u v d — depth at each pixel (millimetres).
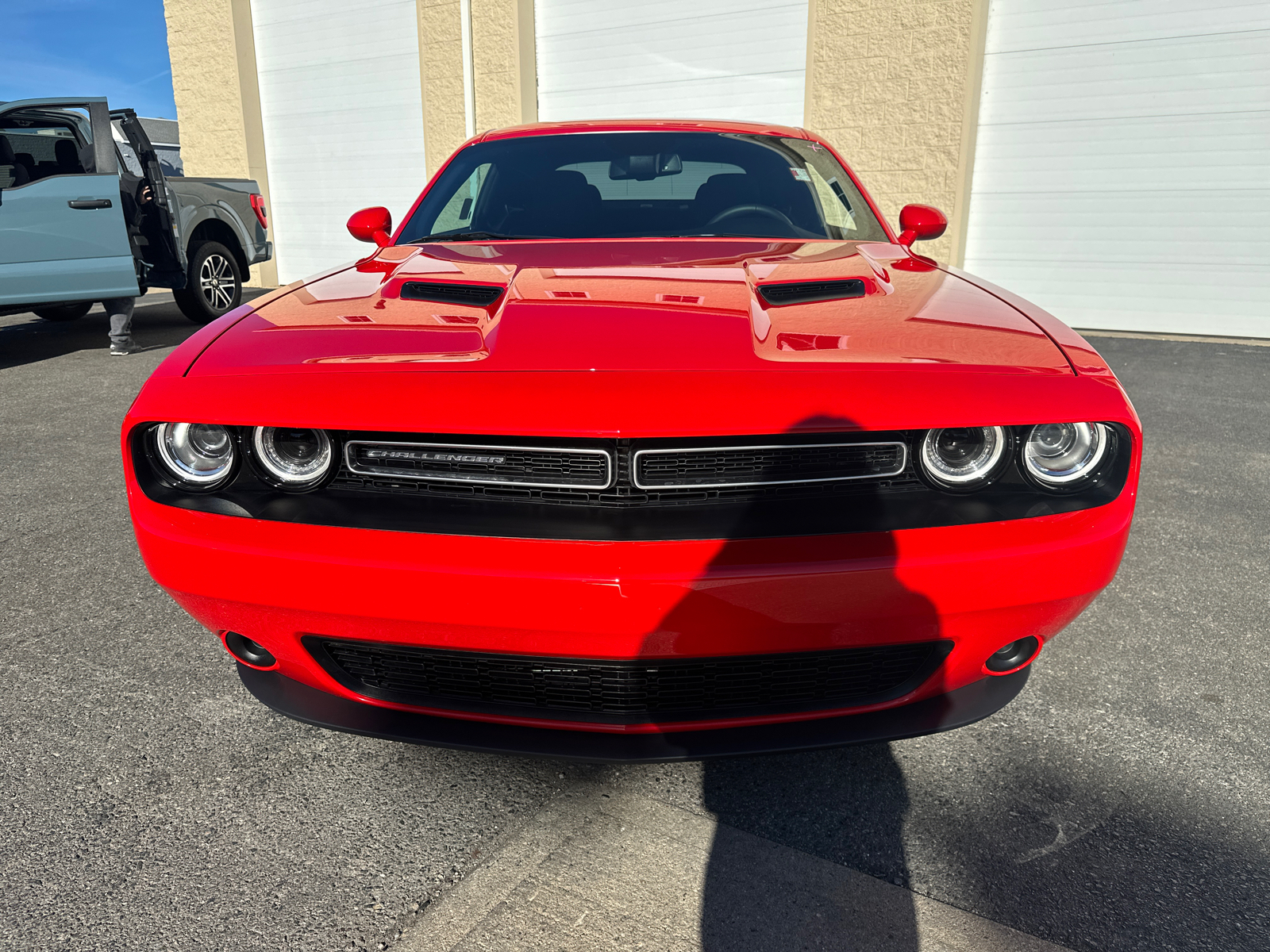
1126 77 7062
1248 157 6832
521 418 1244
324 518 1331
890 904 1339
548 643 1290
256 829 1516
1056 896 1356
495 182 2547
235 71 11039
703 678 1368
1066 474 1351
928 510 1323
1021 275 7840
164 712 1886
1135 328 7523
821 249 2086
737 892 1364
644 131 2744
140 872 1410
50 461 3764
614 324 1438
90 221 5930
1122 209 7328
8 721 1841
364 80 10383
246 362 1416
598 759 1376
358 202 10922
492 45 9398
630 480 1274
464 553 1277
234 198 7902
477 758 1728
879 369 1316
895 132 7777
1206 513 3131
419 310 1593
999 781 1644
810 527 1289
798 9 8008
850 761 1708
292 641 1409
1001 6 7328
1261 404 4859
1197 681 2016
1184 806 1572
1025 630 1393
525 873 1410
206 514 1366
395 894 1361
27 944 1261
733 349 1351
